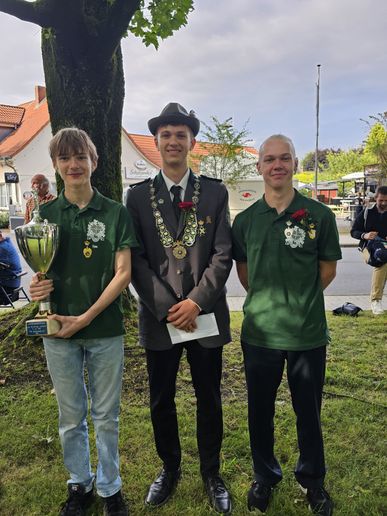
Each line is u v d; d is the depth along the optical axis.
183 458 2.71
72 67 4.09
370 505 2.29
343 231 19.23
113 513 2.19
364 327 5.42
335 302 7.21
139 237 2.26
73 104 4.15
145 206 2.26
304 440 2.24
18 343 4.13
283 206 2.17
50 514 2.25
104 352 2.11
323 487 2.33
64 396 2.12
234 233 2.33
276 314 2.18
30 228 1.98
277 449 2.76
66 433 2.18
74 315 2.08
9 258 6.08
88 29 3.84
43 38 4.21
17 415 3.18
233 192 22.00
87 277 2.07
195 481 2.49
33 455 2.74
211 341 2.24
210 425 2.37
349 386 3.69
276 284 2.17
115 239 2.07
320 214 2.15
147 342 2.28
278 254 2.15
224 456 2.71
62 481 2.49
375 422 3.10
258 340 2.22
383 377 3.85
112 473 2.20
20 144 24.53
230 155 22.62
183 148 2.20
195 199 2.26
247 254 2.27
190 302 2.14
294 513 2.22
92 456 2.71
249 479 2.51
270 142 2.13
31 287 2.01
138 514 2.25
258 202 2.28
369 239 5.97
